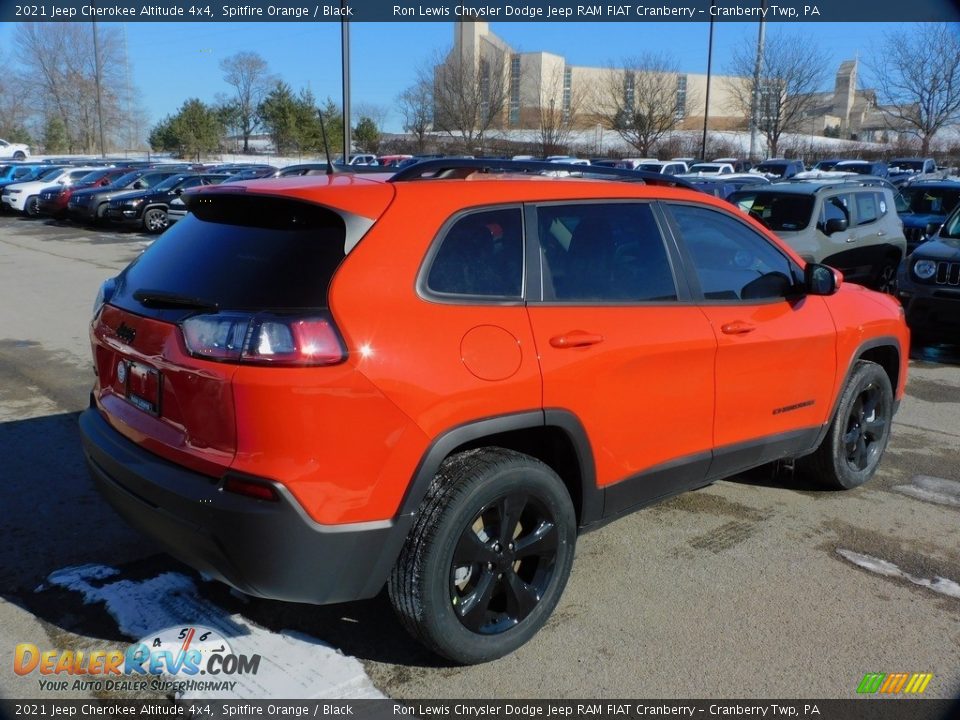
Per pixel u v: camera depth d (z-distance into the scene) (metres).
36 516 4.38
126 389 3.18
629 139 47.62
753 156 35.53
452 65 40.97
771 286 4.20
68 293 11.91
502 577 3.13
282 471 2.62
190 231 3.24
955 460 5.53
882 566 4.00
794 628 3.45
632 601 3.64
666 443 3.65
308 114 51.06
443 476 2.93
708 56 34.12
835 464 4.74
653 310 3.54
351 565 2.77
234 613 3.49
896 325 4.98
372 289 2.77
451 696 2.98
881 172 34.00
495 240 3.14
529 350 3.06
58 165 31.14
